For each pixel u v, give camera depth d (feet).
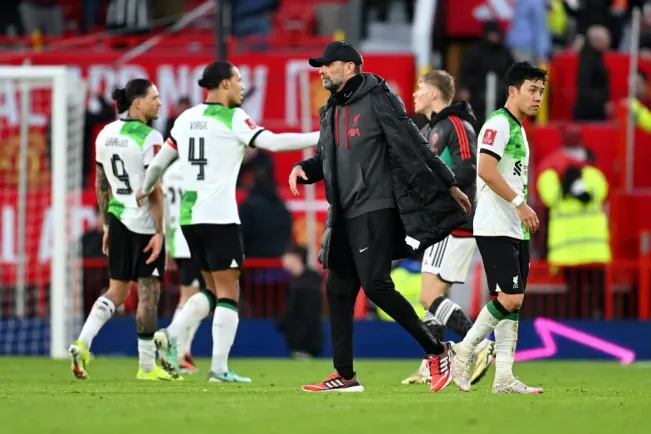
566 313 196.44
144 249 122.11
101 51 242.78
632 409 82.89
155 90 123.24
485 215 95.71
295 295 189.37
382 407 82.79
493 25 223.30
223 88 118.52
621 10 259.80
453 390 103.91
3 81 214.48
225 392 100.27
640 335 192.13
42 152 215.31
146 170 120.37
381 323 194.39
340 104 97.30
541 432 68.59
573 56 247.50
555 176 196.34
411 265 187.93
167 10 263.29
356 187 95.81
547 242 202.90
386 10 271.49
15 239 211.82
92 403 85.92
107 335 195.21
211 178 117.70
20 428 69.00
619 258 211.61
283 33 249.14
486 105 220.43
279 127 225.35
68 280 193.16
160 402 86.89
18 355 193.67
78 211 210.18
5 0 261.65
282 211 201.16
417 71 240.73
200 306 123.03
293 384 117.19
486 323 97.71
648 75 248.73
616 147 227.40
